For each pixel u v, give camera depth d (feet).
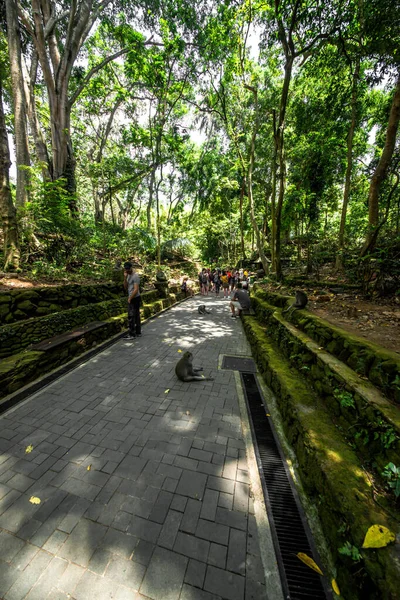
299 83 30.58
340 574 3.99
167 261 55.67
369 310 12.08
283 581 4.10
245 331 19.45
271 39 19.97
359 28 18.15
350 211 42.55
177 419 8.38
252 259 59.93
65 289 15.85
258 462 6.57
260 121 39.58
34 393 9.98
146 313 23.58
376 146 35.81
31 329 12.34
